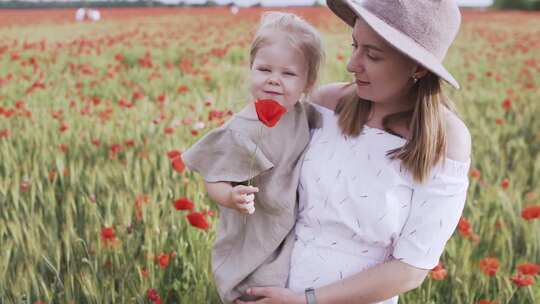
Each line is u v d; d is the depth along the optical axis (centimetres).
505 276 263
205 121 486
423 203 165
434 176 164
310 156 176
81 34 1427
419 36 159
